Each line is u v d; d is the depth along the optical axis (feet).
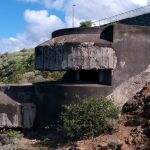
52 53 58.54
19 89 61.26
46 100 57.88
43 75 92.73
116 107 52.03
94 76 60.54
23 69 110.01
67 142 49.93
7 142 52.37
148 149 43.16
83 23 90.22
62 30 62.03
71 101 54.95
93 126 49.16
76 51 56.49
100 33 59.00
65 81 61.11
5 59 134.82
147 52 59.00
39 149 49.49
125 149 44.19
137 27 58.29
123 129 49.21
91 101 50.80
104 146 45.21
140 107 53.11
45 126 57.47
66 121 50.01
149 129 45.96
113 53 56.49
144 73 58.54
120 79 56.75
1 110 58.49
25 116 59.26
